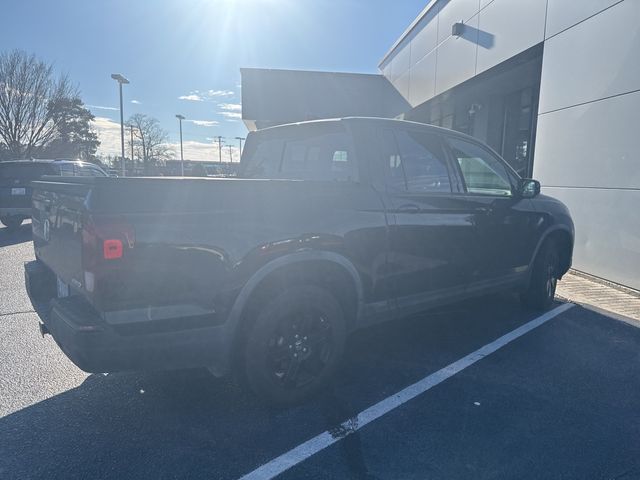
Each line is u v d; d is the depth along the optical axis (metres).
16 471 2.62
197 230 2.83
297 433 3.04
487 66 11.08
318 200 3.36
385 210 3.71
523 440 2.98
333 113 22.61
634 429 3.13
